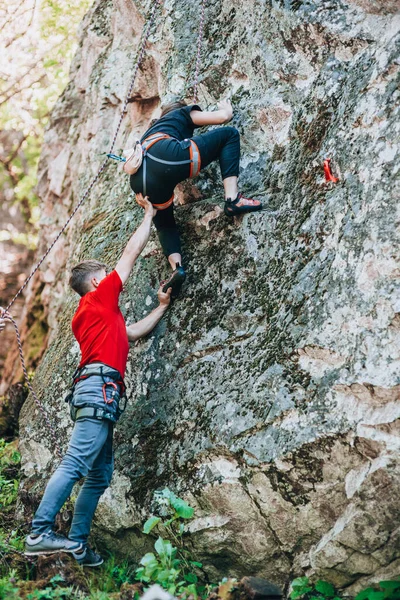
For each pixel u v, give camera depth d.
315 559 3.45
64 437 4.50
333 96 4.01
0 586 3.47
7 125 11.19
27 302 7.40
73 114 7.31
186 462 3.86
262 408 3.65
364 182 3.54
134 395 4.23
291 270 3.81
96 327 3.83
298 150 4.12
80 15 10.17
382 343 3.29
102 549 4.15
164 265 4.38
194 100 4.61
